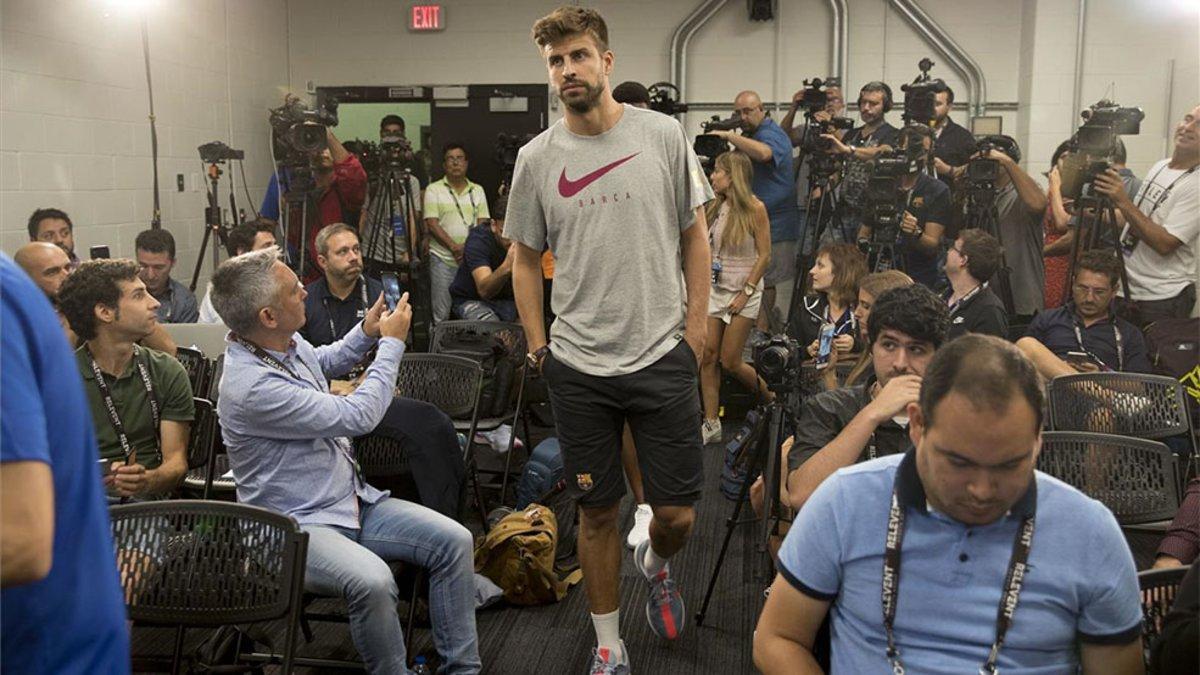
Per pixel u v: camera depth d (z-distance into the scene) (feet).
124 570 7.18
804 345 15.58
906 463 4.98
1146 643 5.57
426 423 10.23
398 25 27.78
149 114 20.92
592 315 8.79
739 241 16.96
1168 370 14.49
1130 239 17.01
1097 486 8.86
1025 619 4.81
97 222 19.21
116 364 9.99
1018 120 26.05
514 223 9.16
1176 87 22.44
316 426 8.64
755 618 11.14
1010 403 4.40
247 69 25.57
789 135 23.36
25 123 17.11
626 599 11.69
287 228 19.17
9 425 3.65
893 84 26.45
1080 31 24.21
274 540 7.11
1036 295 21.03
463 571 9.01
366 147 22.40
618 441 9.16
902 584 4.94
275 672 9.87
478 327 15.14
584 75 8.34
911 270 18.04
